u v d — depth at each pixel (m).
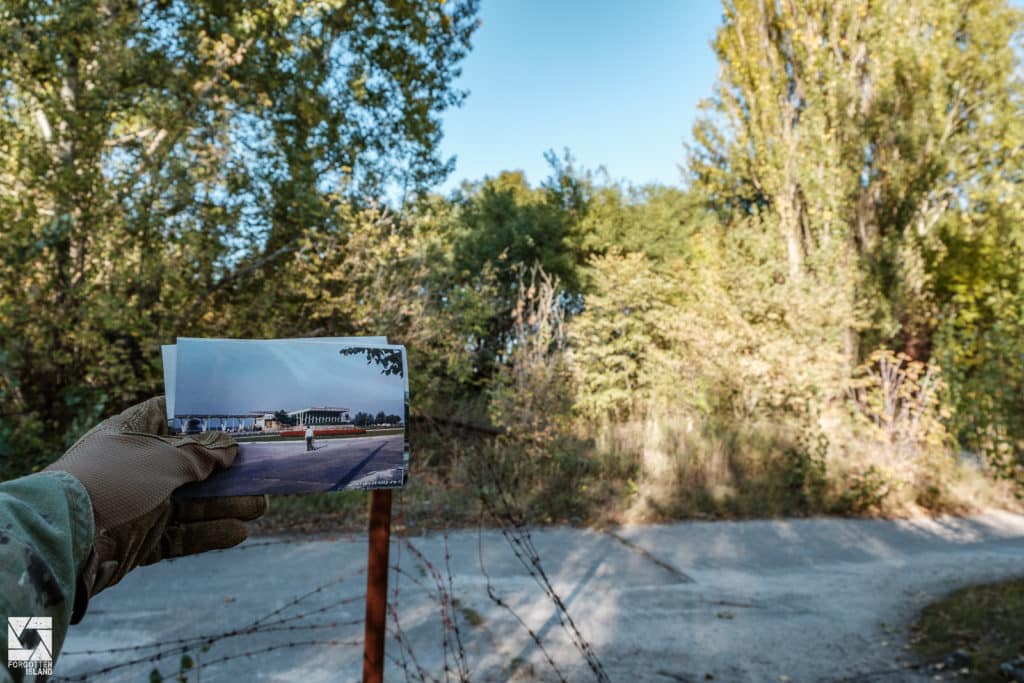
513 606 4.53
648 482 7.96
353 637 3.86
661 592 4.99
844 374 10.34
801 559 6.11
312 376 0.91
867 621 4.45
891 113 13.51
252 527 6.30
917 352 14.34
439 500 7.14
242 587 4.73
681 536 6.69
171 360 0.85
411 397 8.51
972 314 12.66
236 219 7.26
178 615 4.16
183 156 7.07
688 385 10.10
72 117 6.09
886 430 8.98
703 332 10.20
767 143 14.46
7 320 5.28
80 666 3.38
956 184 14.48
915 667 3.67
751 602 4.80
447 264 9.38
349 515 6.72
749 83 14.97
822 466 8.23
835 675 3.57
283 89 8.45
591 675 3.48
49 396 5.80
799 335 10.55
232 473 0.79
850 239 13.62
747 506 7.77
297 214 7.82
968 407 6.55
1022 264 6.52
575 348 10.38
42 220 6.00
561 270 14.91
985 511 8.33
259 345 0.92
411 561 5.48
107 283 6.34
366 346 0.97
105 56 6.35
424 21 10.16
